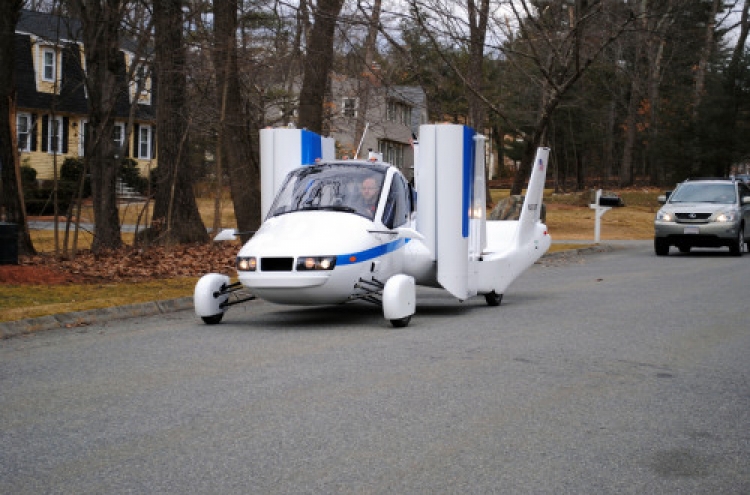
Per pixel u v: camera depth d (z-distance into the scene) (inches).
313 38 874.1
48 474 208.4
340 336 409.7
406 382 306.8
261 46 1024.2
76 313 456.8
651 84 2315.5
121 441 234.8
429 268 492.1
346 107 1185.4
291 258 422.3
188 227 965.2
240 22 904.9
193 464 215.6
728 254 1023.0
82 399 281.6
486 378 314.8
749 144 2113.7
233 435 240.5
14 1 713.6
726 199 1011.3
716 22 2193.7
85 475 207.6
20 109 1732.3
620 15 1082.1
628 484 204.7
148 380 309.7
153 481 203.3
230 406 271.7
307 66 877.2
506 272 539.8
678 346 386.9
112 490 197.5
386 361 345.7
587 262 905.5
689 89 2386.8
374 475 208.2
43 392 291.7
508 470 213.2
